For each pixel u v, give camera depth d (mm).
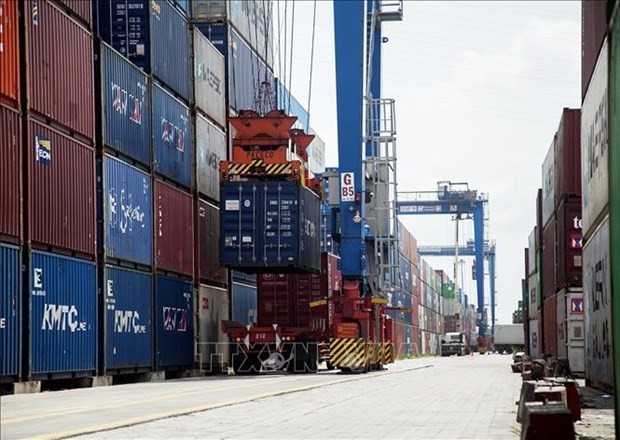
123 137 36250
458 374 45438
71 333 30297
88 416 19312
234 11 54000
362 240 47125
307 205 46031
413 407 22031
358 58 46406
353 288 47219
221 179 44875
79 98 32156
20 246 27141
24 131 28000
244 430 16094
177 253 42125
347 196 46844
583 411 20219
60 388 31688
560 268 40438
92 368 31938
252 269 46844
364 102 46844
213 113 49594
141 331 36969
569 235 37781
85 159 32312
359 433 15500
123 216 35531
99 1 40375
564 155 37750
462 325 158750
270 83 58344
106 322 33375
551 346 46094
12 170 26844
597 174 26234
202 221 46344
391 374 45406
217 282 48750
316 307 49500
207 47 48688
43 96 29328
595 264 27203
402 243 93625
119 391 29312
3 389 26828
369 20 50656
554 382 17266
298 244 44125
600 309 26188
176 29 44000
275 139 44969
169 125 41969
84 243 31797
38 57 29109
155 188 39469
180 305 42219
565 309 38125
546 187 49031
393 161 47844
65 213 30406
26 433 15750
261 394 26234
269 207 44406
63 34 31047
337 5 46406
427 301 126625
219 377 42531
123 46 40156
